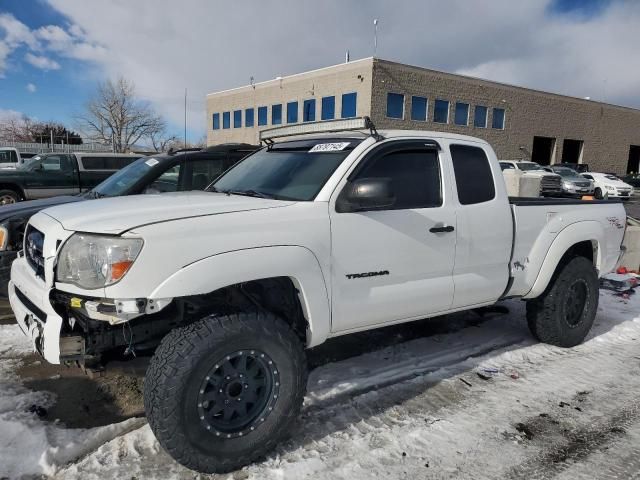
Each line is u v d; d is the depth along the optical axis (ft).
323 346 15.57
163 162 20.47
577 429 11.16
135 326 9.83
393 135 12.07
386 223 11.25
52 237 9.43
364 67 104.88
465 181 13.08
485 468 9.70
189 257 8.78
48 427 10.55
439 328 17.58
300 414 11.43
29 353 14.28
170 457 9.63
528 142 132.57
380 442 10.43
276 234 9.70
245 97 143.54
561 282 15.42
